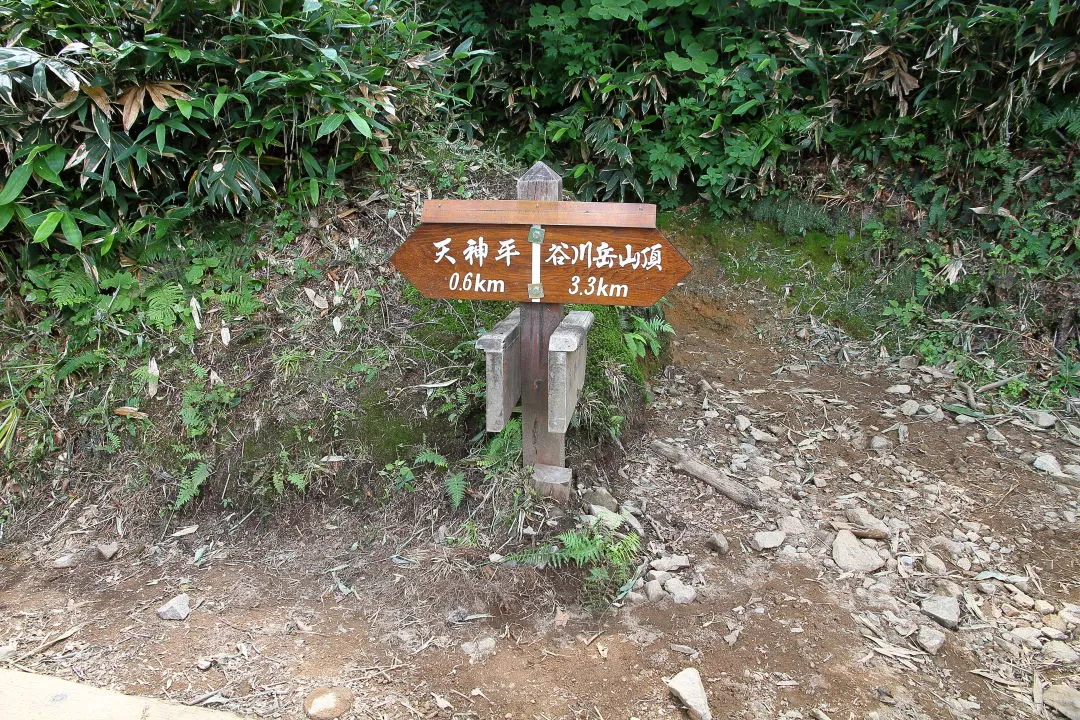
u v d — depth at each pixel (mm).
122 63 3223
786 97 4648
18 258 3430
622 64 5027
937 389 3957
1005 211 4258
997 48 4195
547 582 2574
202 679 2250
